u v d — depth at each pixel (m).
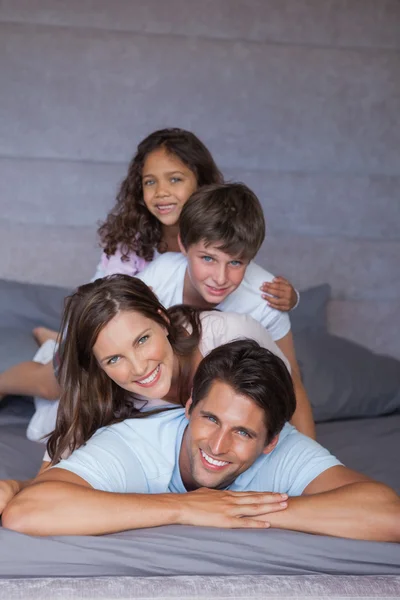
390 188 3.16
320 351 2.55
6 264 2.89
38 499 1.42
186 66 3.01
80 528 1.40
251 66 3.05
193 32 3.04
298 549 1.41
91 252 2.94
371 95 3.15
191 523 1.44
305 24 3.11
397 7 3.16
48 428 2.07
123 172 2.98
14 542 1.36
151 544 1.38
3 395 2.22
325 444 2.22
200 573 1.37
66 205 2.96
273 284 2.12
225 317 1.81
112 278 1.62
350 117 3.14
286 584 1.32
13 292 2.66
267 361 1.47
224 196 1.85
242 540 1.40
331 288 3.08
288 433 1.63
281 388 1.47
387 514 1.46
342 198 3.13
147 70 2.99
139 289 1.61
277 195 3.08
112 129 2.99
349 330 3.07
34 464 1.96
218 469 1.49
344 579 1.36
